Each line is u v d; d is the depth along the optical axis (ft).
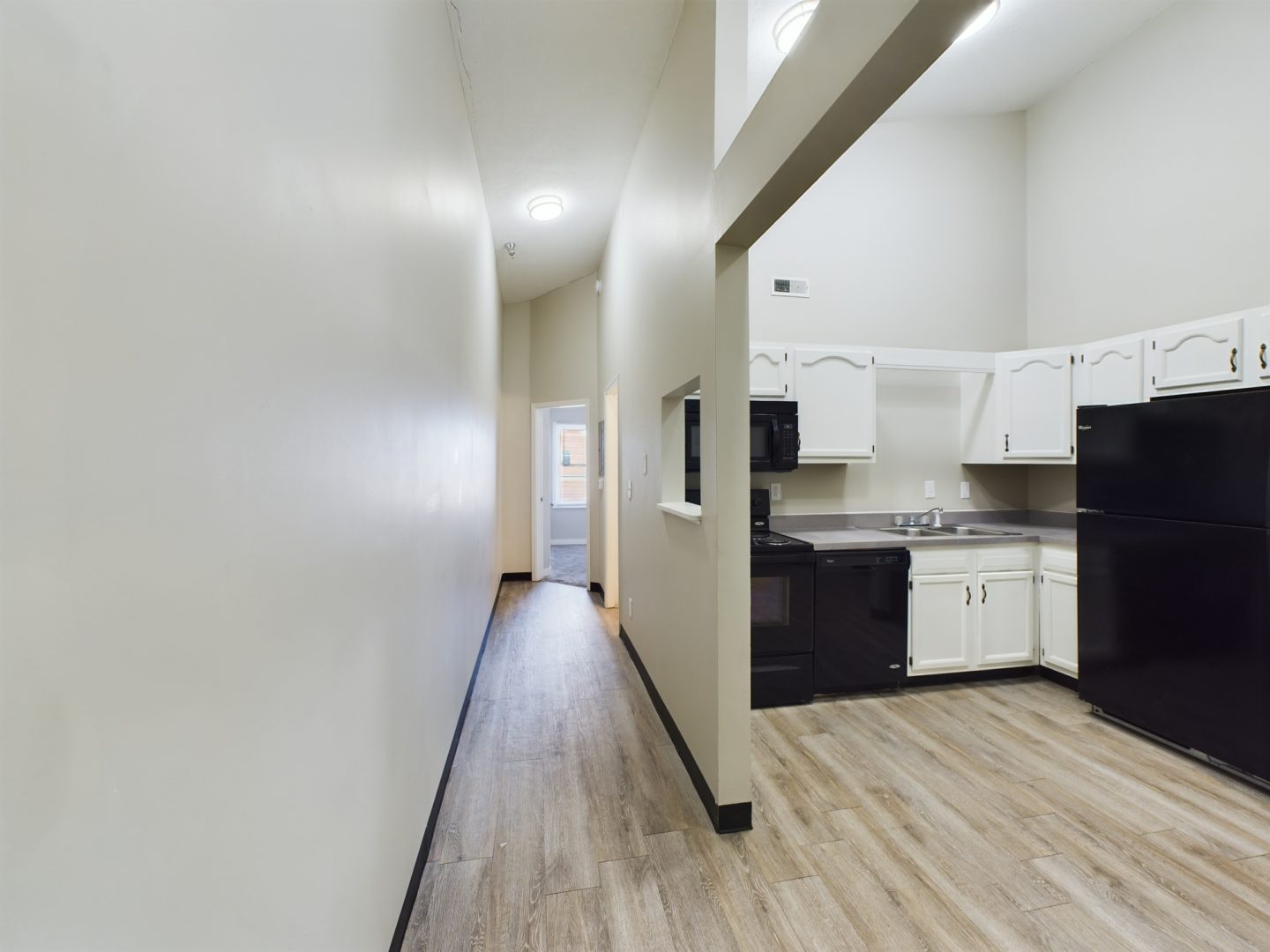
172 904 1.68
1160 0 9.54
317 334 2.79
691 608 6.94
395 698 4.30
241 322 2.06
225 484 1.96
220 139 1.94
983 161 12.26
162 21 1.64
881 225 11.84
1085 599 8.90
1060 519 11.77
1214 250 9.17
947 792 6.70
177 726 1.71
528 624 13.99
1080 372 10.50
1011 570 10.25
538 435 19.10
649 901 4.97
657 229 8.45
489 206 11.84
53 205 1.28
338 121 3.11
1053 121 11.73
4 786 1.16
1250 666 6.84
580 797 6.57
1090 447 8.84
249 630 2.12
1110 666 8.49
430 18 5.71
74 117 1.34
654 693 9.18
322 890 2.84
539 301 18.79
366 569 3.57
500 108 8.58
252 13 2.16
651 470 9.27
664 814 6.23
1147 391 9.44
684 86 6.97
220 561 1.92
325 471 2.91
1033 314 12.26
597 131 9.35
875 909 4.90
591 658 11.53
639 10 6.92
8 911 1.16
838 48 3.70
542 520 19.44
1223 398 7.16
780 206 5.14
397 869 4.36
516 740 8.01
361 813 3.46
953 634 10.03
